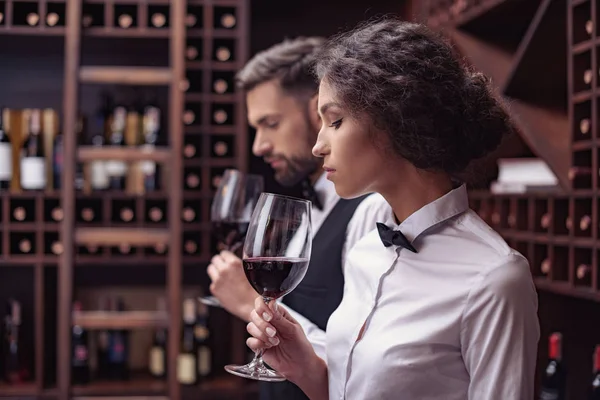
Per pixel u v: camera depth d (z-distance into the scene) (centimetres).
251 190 178
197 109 343
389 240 118
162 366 336
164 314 314
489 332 106
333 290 159
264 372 123
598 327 216
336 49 117
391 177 117
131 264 351
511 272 107
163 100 350
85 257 319
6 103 349
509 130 121
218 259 170
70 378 308
